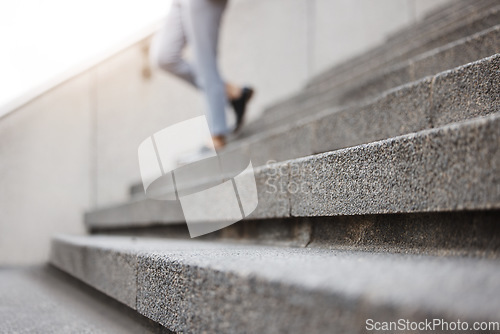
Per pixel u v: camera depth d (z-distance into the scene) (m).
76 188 3.47
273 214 1.48
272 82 4.93
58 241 2.58
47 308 1.79
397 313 0.61
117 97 3.73
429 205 0.96
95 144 3.59
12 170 3.21
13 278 2.60
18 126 3.26
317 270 0.80
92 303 1.87
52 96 3.43
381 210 1.09
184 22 2.91
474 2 3.19
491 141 0.84
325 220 1.36
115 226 3.00
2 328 1.49
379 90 2.38
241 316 0.82
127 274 1.41
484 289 0.65
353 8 5.28
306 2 5.24
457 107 1.38
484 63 1.30
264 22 5.00
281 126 3.24
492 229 0.90
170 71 3.15
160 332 1.29
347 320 0.64
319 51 5.21
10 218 3.18
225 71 4.62
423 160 0.98
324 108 2.86
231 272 0.85
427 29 3.28
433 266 0.82
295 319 0.71
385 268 0.81
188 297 0.99
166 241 2.05
